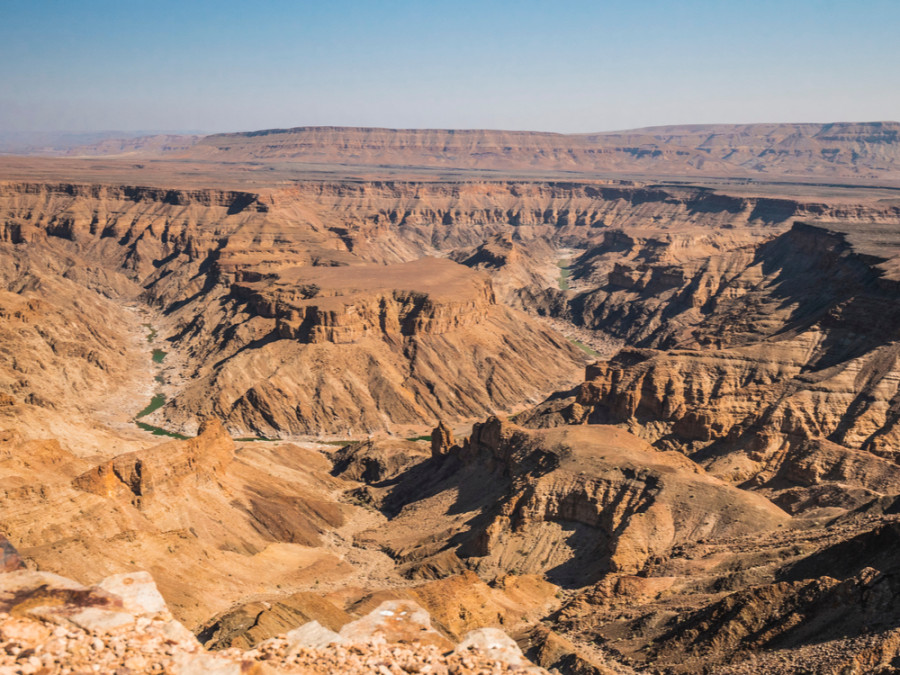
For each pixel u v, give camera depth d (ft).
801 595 230.89
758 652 220.43
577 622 279.28
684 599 273.95
